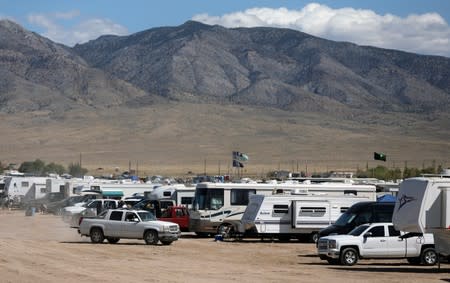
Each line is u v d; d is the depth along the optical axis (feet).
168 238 153.38
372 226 119.85
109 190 282.36
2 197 337.72
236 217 181.47
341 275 103.81
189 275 100.42
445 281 97.45
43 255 125.59
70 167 614.34
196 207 182.60
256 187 182.91
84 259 120.88
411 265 119.75
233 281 94.27
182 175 617.21
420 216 106.32
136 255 130.52
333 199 167.12
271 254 138.62
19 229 203.00
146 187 288.10
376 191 200.95
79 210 227.81
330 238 119.75
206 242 166.50
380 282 95.61
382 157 263.70
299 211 165.37
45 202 312.71
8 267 106.01
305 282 94.58
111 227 154.10
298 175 416.05
